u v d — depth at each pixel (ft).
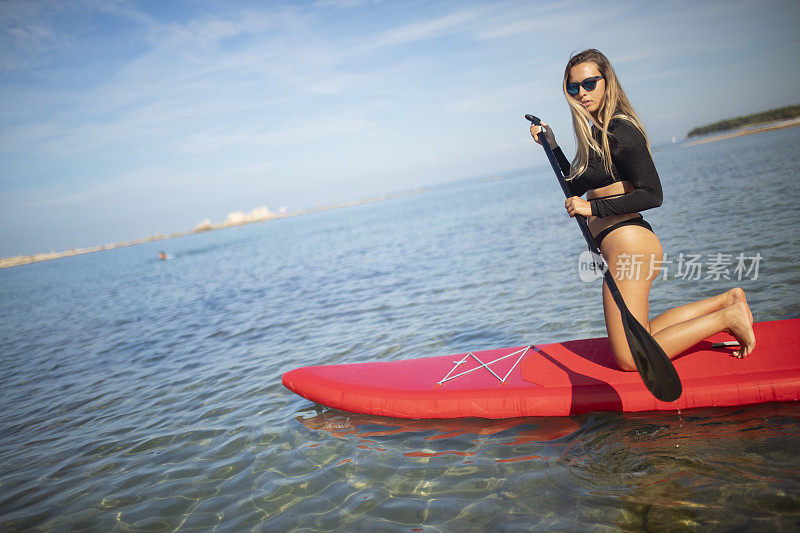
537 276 24.72
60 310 45.85
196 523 8.56
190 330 26.53
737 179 44.91
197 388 16.51
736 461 7.64
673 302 16.56
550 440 9.36
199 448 11.71
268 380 16.02
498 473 8.59
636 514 6.92
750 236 23.12
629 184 8.71
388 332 19.34
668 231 28.99
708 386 9.15
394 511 7.99
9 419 16.60
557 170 9.64
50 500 10.32
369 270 37.73
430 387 11.56
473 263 32.19
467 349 15.72
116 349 24.94
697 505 6.87
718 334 10.67
